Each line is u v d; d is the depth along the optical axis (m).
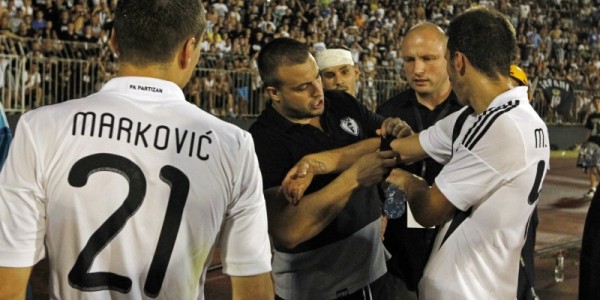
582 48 23.67
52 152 1.71
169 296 1.76
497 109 2.38
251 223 1.85
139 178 1.72
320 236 2.86
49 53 11.23
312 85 2.74
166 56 1.79
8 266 1.69
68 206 1.70
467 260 2.47
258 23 15.87
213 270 6.16
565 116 18.36
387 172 2.67
